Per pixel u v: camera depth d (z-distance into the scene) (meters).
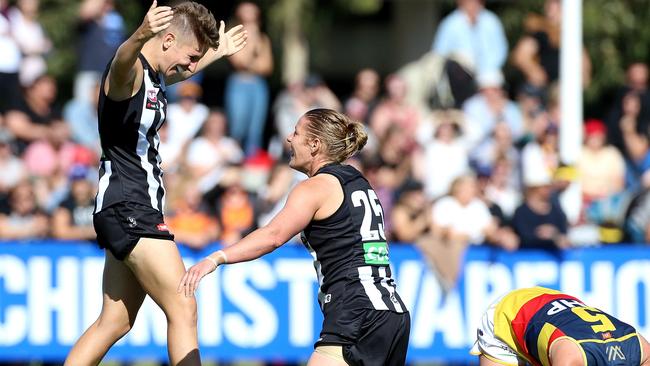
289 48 57.28
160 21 17.89
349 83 65.56
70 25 53.88
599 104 60.59
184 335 19.69
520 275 34.44
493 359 22.34
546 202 35.38
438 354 33.75
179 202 35.31
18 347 32.06
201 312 32.69
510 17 57.78
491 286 34.19
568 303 21.58
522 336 21.58
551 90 44.41
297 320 33.09
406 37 56.62
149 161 19.78
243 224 35.44
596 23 58.66
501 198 40.06
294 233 19.38
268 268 33.00
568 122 38.81
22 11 42.25
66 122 40.47
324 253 20.02
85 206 35.12
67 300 32.31
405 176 38.28
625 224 39.53
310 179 20.03
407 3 56.50
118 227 19.52
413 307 33.72
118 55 18.45
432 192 40.44
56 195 37.53
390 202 37.38
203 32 19.61
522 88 44.91
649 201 39.31
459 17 46.00
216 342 32.72
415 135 42.34
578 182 38.50
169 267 19.58
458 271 33.97
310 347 33.12
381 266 20.17
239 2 58.00
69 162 38.66
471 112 42.81
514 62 45.66
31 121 39.75
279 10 56.56
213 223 35.03
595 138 43.34
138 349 32.25
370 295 19.84
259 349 32.94
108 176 19.62
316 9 58.16
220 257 18.39
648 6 59.41
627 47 59.97
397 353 20.27
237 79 43.12
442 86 44.50
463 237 34.78
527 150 41.41
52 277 32.28
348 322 19.73
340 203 19.89
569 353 20.23
